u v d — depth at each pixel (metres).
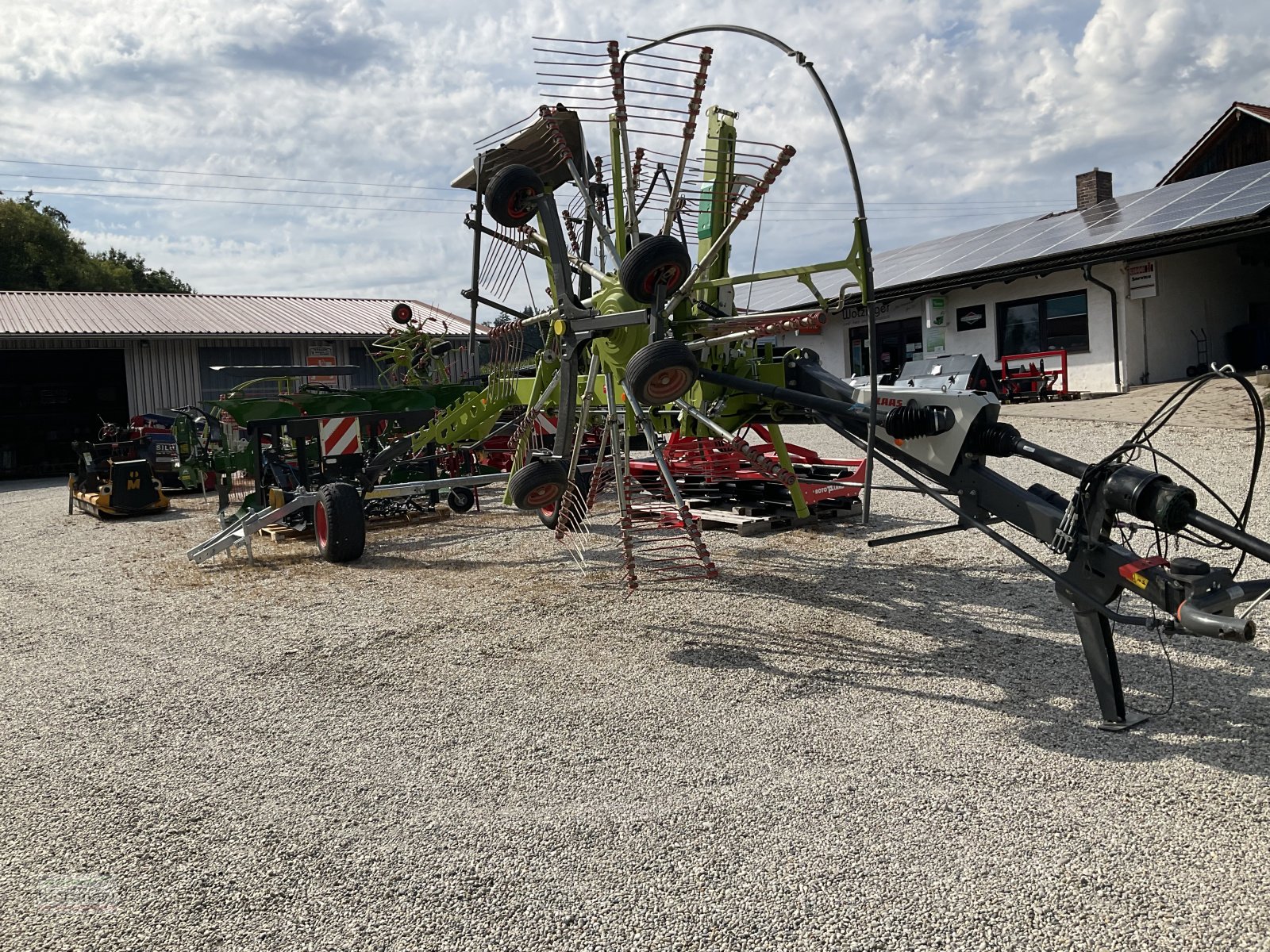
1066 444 12.39
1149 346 18.34
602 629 5.51
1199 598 3.24
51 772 3.72
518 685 4.59
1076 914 2.51
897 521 8.65
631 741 3.83
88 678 4.96
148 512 12.40
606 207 5.92
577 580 6.84
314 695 4.55
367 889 2.78
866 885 2.69
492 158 6.02
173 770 3.71
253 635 5.71
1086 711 3.96
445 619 5.89
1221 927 2.43
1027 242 20.72
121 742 4.02
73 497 13.09
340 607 6.32
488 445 12.12
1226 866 2.71
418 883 2.79
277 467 9.42
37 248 45.97
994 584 6.18
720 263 6.88
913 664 4.67
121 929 2.61
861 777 3.40
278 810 3.32
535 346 6.82
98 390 26.64
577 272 6.11
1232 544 3.35
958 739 3.72
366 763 3.71
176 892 2.79
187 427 13.74
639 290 4.67
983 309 21.02
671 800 3.28
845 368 24.89
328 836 3.11
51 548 9.75
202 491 14.98
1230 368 3.46
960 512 4.33
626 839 3.01
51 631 5.98
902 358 23.36
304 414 9.13
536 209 5.46
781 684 4.46
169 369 22.50
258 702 4.48
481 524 9.78
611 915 2.59
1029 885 2.65
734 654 4.94
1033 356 18.81
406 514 10.10
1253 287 19.84
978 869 2.75
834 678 4.52
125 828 3.22
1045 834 2.94
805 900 2.62
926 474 4.56
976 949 2.38
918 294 21.66
